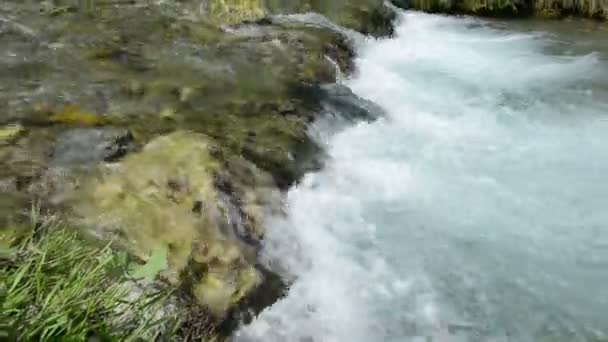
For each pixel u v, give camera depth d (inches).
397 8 424.2
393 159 231.3
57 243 138.3
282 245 176.7
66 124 215.9
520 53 349.7
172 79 261.0
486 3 426.9
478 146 243.3
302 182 207.9
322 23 343.3
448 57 341.7
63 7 337.4
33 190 172.6
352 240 186.9
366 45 343.6
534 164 230.5
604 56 341.4
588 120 265.9
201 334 143.3
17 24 307.1
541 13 426.0
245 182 188.9
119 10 340.5
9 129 207.0
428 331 159.2
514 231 193.5
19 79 249.4
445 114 270.5
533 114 271.6
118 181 176.1
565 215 201.0
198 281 152.5
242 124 229.6
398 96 287.3
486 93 292.7
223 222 168.4
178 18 333.7
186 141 195.5
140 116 227.9
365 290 169.9
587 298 169.0
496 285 172.6
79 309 116.7
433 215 199.8
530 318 162.7
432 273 176.1
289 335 156.9
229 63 282.8
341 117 253.3
